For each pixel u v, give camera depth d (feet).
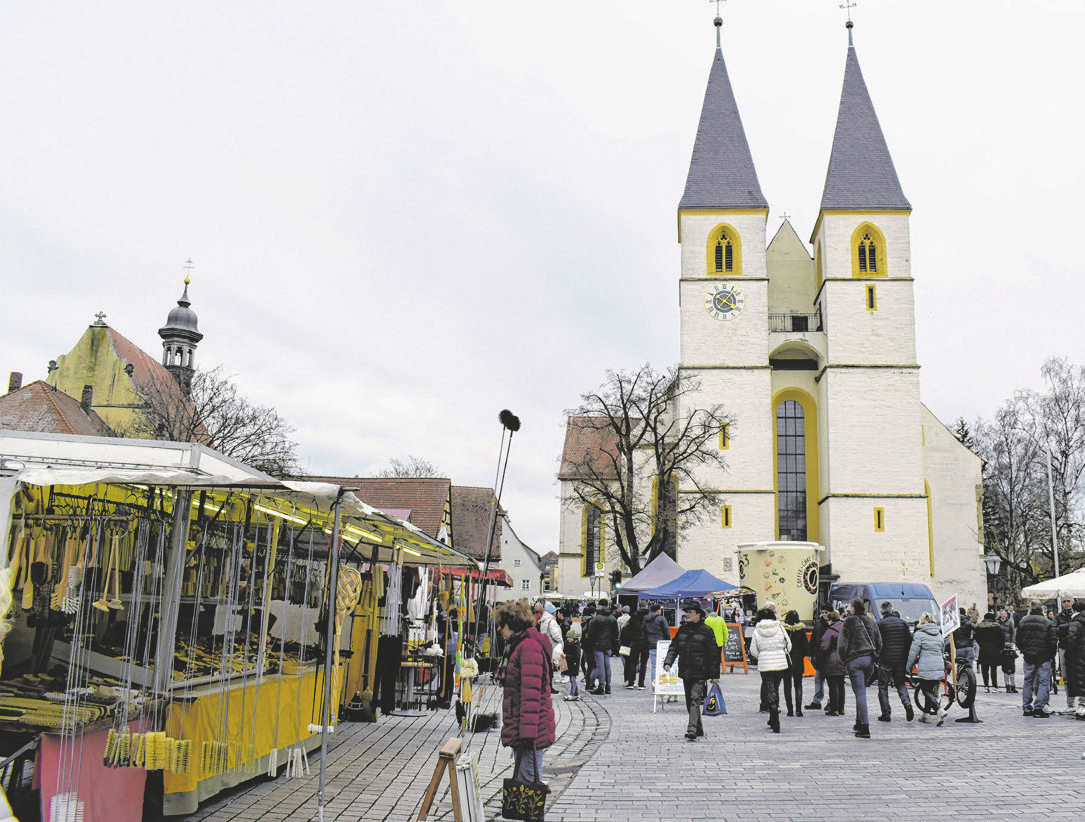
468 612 71.10
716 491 154.10
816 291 181.78
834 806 29.35
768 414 166.91
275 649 36.32
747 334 169.58
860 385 165.89
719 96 183.21
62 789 22.06
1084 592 72.23
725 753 40.45
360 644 50.75
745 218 172.96
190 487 25.40
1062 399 174.40
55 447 25.80
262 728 31.14
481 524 262.47
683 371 169.27
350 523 36.09
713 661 45.21
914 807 29.12
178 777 25.95
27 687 24.97
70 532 24.11
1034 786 32.50
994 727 49.16
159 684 24.97
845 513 162.09
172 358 239.91
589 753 40.57
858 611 45.78
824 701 63.87
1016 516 184.14
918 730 48.01
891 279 168.25
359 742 41.45
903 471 162.81
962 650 58.34
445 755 22.30
